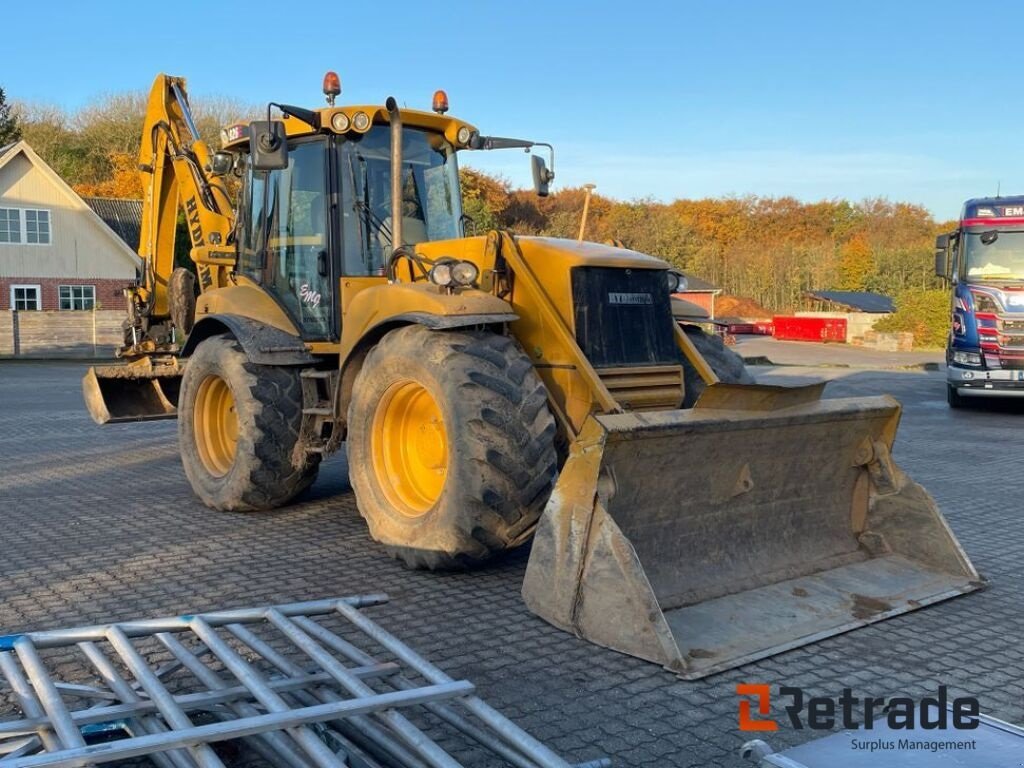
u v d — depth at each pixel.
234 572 5.29
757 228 78.12
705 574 4.53
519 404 4.84
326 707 2.79
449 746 3.20
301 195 6.55
